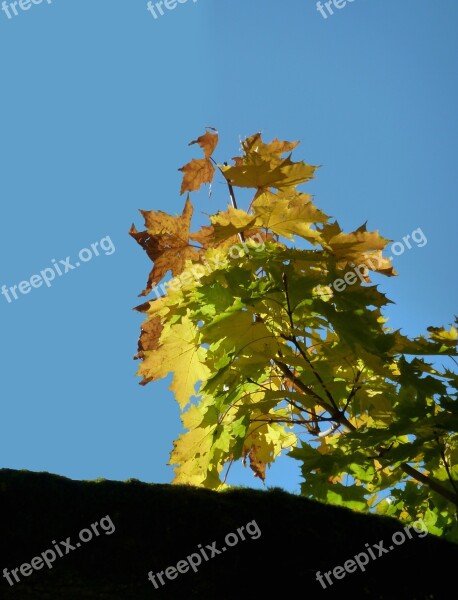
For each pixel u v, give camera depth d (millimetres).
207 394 2918
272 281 2488
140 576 1541
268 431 3074
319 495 2564
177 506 1659
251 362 2576
